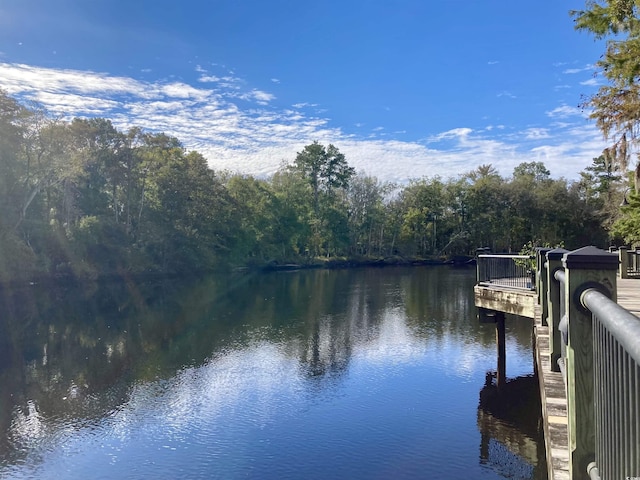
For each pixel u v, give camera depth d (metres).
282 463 8.03
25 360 15.09
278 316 22.23
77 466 8.20
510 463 7.82
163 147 48.12
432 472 7.61
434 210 63.06
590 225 55.25
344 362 14.15
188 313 23.34
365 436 8.99
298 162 65.00
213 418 10.10
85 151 40.66
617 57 9.27
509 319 20.73
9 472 8.03
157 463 8.21
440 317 21.19
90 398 11.54
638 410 1.12
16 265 32.56
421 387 11.71
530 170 78.56
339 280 39.66
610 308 1.44
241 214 51.81
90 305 26.25
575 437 2.21
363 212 64.12
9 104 33.59
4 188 33.28
